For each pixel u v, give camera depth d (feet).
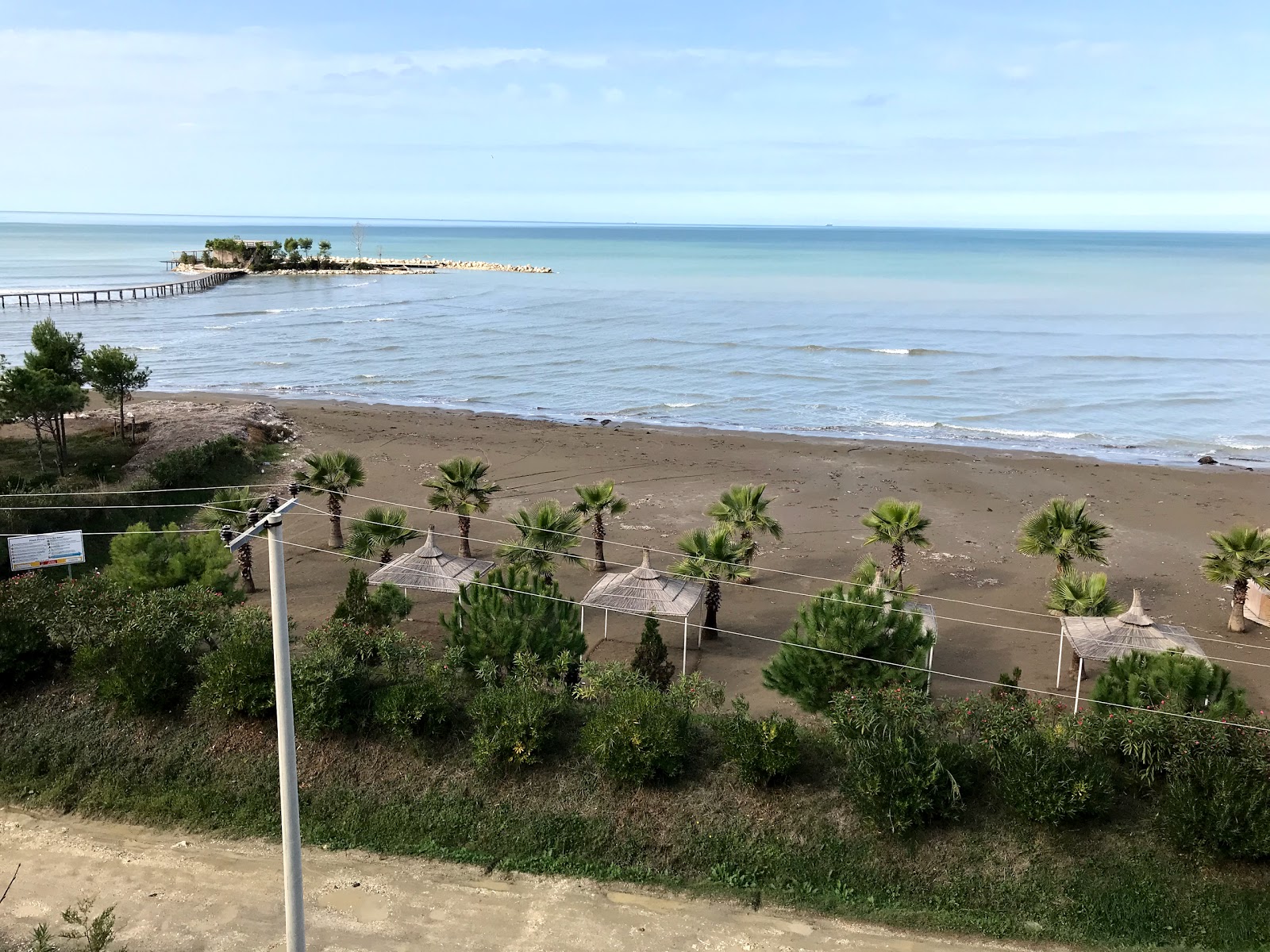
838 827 50.01
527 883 48.78
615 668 61.36
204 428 138.62
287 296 406.62
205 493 112.16
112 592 69.00
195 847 51.70
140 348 255.09
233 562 94.12
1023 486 129.08
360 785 54.60
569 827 51.37
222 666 58.70
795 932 45.34
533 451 146.20
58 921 45.68
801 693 62.34
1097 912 45.78
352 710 57.21
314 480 96.53
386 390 205.46
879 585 72.84
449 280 504.84
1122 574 96.89
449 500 95.04
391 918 46.03
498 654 62.95
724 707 65.77
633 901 47.44
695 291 428.15
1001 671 75.00
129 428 140.67
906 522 84.74
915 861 48.26
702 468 137.80
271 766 55.93
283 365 233.55
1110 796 48.65
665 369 228.43
